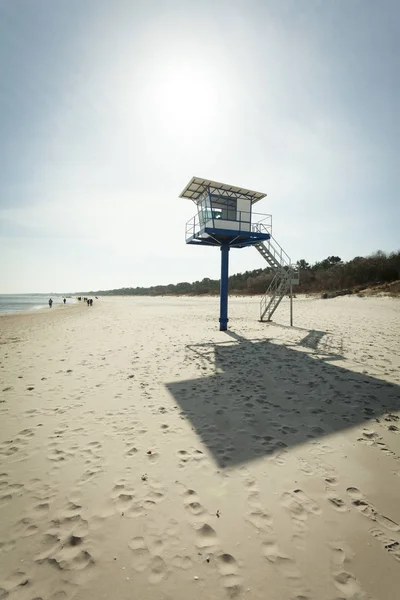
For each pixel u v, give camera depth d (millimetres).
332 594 2027
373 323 16078
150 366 8258
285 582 2121
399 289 34250
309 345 10875
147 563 2295
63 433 4480
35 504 2971
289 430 4453
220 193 14812
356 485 3205
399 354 9094
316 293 49719
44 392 6250
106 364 8539
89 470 3539
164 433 4430
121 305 50062
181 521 2717
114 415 5090
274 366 8062
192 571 2221
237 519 2736
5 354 10109
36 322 24047
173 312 29188
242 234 14453
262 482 3266
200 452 3893
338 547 2416
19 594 2053
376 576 2162
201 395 5961
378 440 4133
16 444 4168
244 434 4355
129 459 3758
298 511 2822
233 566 2256
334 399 5609
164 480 3326
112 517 2785
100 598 2014
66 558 2342
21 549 2434
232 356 9344
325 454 3805
